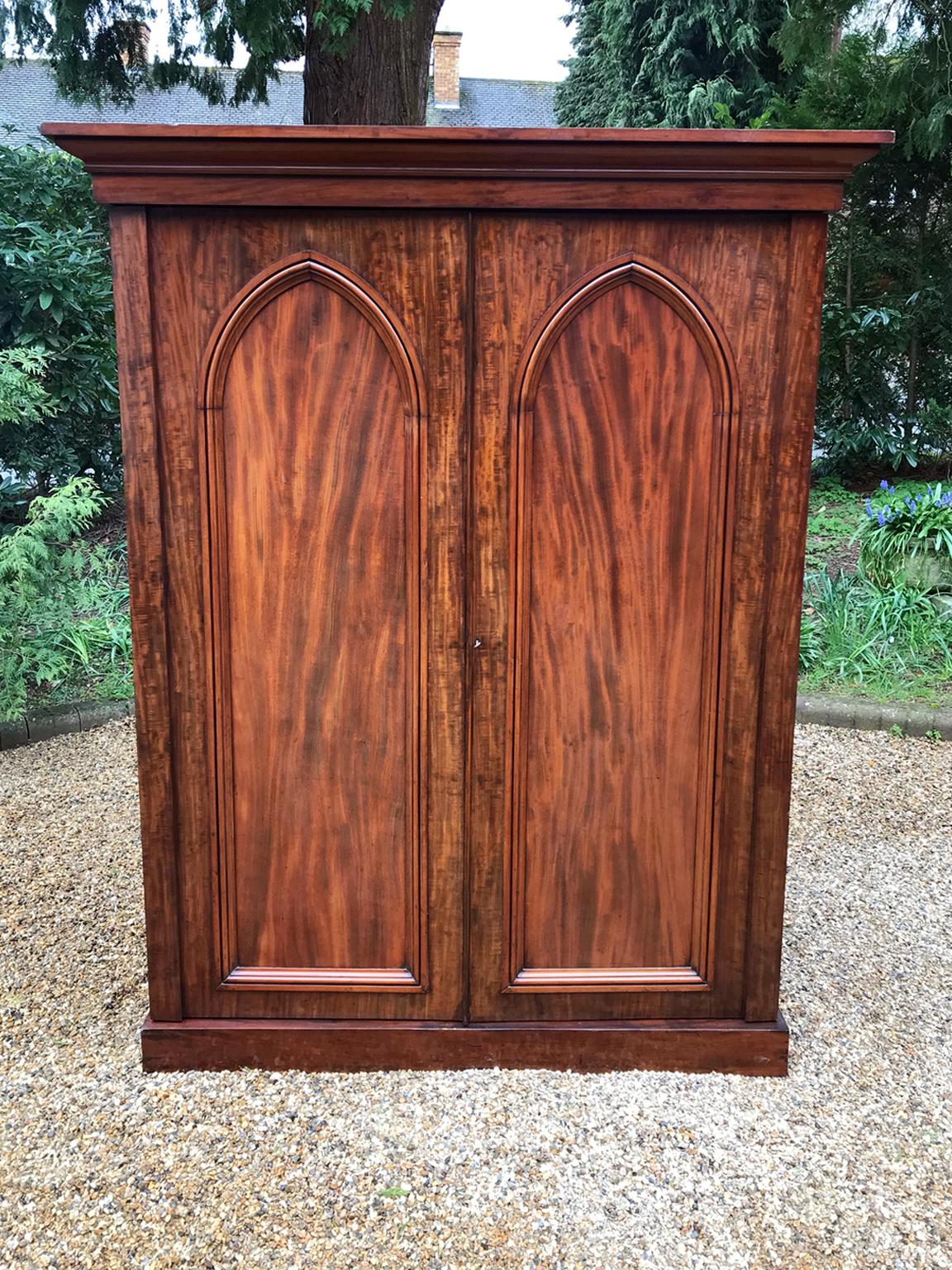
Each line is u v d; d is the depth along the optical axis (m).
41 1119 1.79
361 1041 1.90
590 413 1.74
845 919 2.66
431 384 1.71
